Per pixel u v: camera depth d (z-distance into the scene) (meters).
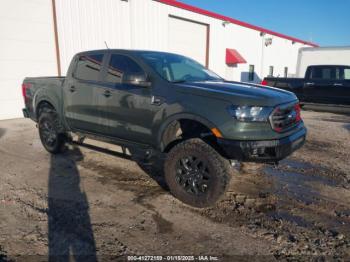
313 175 4.71
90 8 11.18
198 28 16.80
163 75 3.87
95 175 4.59
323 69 10.89
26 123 8.83
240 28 20.81
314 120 9.81
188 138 3.75
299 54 14.48
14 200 3.72
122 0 12.26
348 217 3.39
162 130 3.71
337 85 10.48
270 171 4.87
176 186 3.68
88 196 3.86
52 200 3.73
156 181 4.38
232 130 3.21
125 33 12.65
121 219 3.29
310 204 3.71
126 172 4.73
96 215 3.37
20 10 9.31
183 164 3.62
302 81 11.24
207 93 3.41
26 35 9.56
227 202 3.74
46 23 10.02
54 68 10.47
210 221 3.27
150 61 4.03
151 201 3.74
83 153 5.69
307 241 2.91
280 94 3.62
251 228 3.14
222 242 2.88
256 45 23.58
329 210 3.56
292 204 3.71
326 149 6.19
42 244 2.81
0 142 6.57
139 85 3.83
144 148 4.05
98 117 4.46
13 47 9.30
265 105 3.24
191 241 2.89
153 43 14.05
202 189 3.49
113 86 4.23
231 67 20.73
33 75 9.93
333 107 10.77
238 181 4.43
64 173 4.67
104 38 11.87
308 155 5.76
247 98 3.25
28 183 4.27
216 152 3.37
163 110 3.66
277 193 4.02
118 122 4.20
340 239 2.95
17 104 9.71
